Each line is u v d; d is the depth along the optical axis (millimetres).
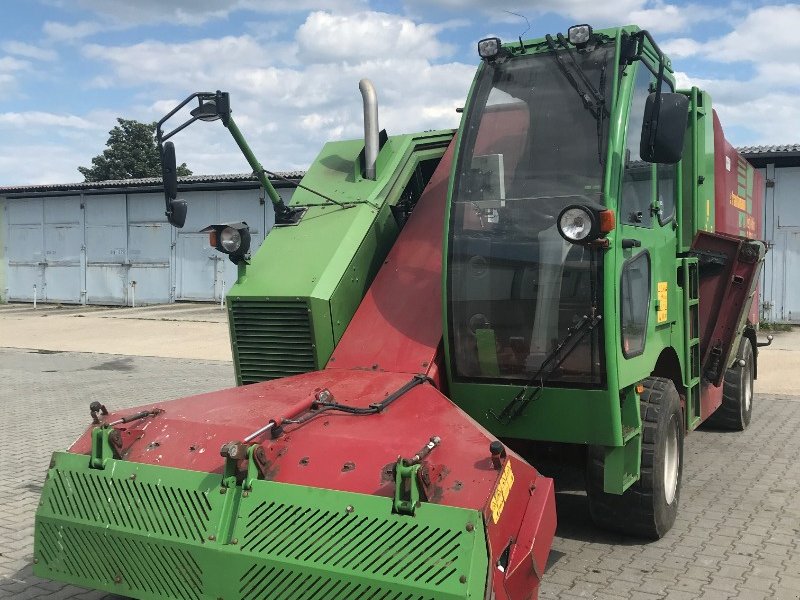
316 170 5707
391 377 4305
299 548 3129
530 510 3420
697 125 6227
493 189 4441
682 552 4859
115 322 21250
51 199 27016
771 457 7223
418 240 5184
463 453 3316
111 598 4289
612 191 4203
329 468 3344
